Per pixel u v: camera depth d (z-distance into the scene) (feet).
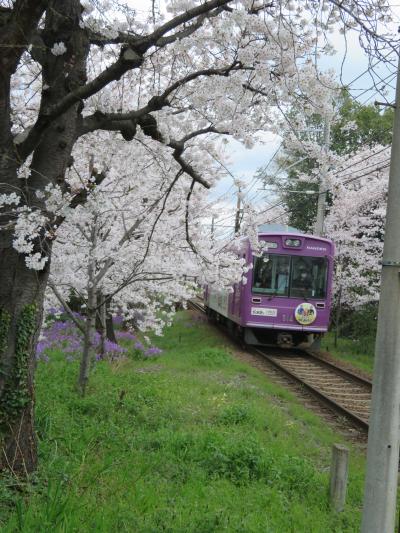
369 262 62.80
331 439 28.25
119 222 33.19
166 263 36.09
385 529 12.92
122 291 42.68
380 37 16.56
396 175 13.05
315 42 19.17
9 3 18.30
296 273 56.59
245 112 21.84
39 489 16.38
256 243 25.41
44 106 17.24
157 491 17.75
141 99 28.22
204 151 28.73
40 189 17.44
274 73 19.76
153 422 25.54
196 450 21.88
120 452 21.03
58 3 17.15
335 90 19.10
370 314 63.21
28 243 16.70
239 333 61.00
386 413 12.94
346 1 17.46
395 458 12.97
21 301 17.30
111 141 26.07
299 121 22.04
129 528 14.80
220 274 38.50
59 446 20.47
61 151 17.65
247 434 24.89
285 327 56.34
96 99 24.76
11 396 17.07
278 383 42.09
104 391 29.50
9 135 16.55
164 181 30.76
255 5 20.01
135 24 22.97
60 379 31.63
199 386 35.42
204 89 21.11
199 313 95.30
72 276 32.14
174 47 19.61
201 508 16.81
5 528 13.48
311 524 17.22
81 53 17.51
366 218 63.57
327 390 40.96
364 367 51.96
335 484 19.16
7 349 17.11
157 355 48.16
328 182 27.37
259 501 18.31
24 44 15.80
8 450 16.96
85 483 17.57
